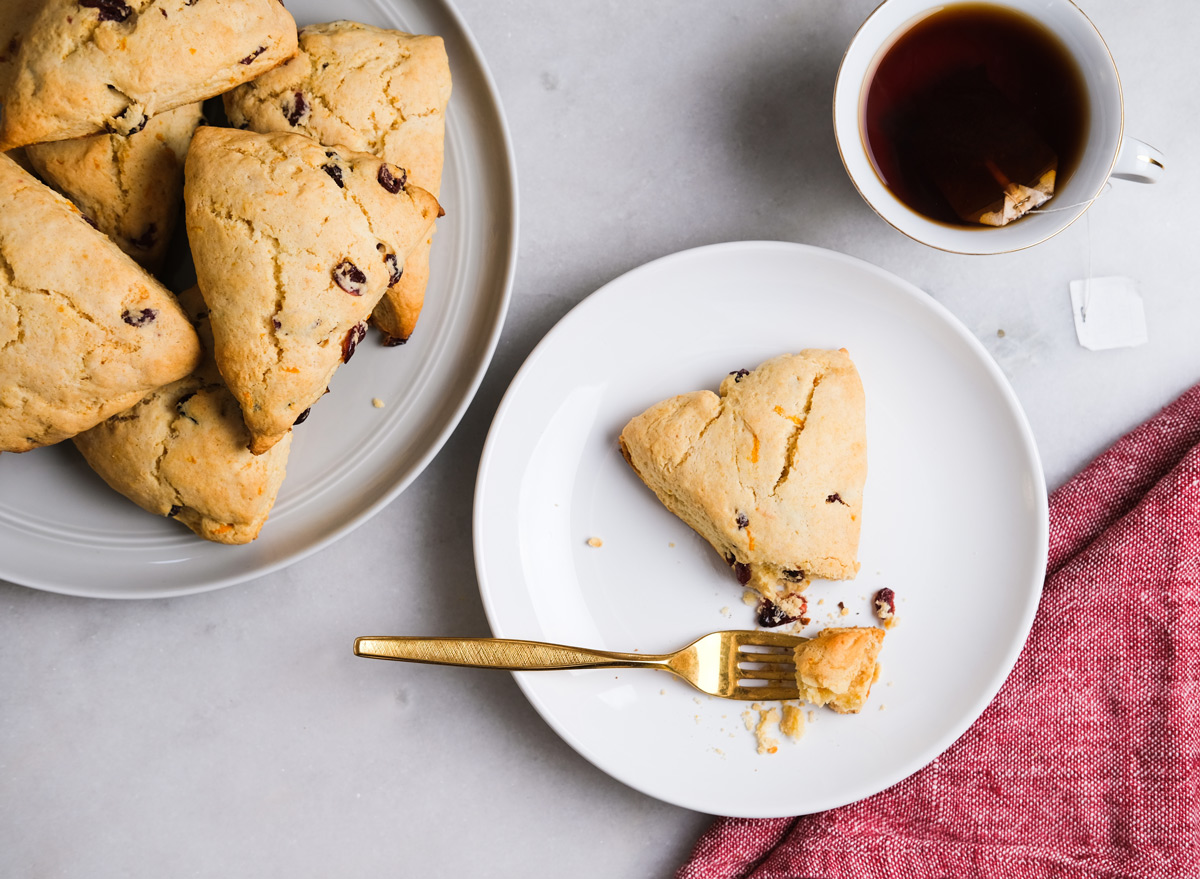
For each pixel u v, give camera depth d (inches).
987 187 26.8
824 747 28.1
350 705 28.6
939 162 26.9
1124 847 28.5
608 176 28.6
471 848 28.7
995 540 28.4
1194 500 28.5
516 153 28.5
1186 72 28.9
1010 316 29.1
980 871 28.5
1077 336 29.1
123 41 25.2
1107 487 29.0
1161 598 28.6
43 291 25.3
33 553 27.4
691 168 28.7
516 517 28.0
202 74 25.5
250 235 25.5
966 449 28.5
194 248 25.7
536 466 28.1
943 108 26.9
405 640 27.1
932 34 26.7
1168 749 28.4
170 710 28.4
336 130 26.4
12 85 25.5
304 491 27.8
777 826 28.5
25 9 26.0
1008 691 28.8
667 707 28.1
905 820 28.6
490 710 28.7
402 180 26.1
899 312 28.3
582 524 28.2
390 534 28.5
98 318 25.4
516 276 28.6
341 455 27.9
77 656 28.3
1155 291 29.1
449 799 28.7
